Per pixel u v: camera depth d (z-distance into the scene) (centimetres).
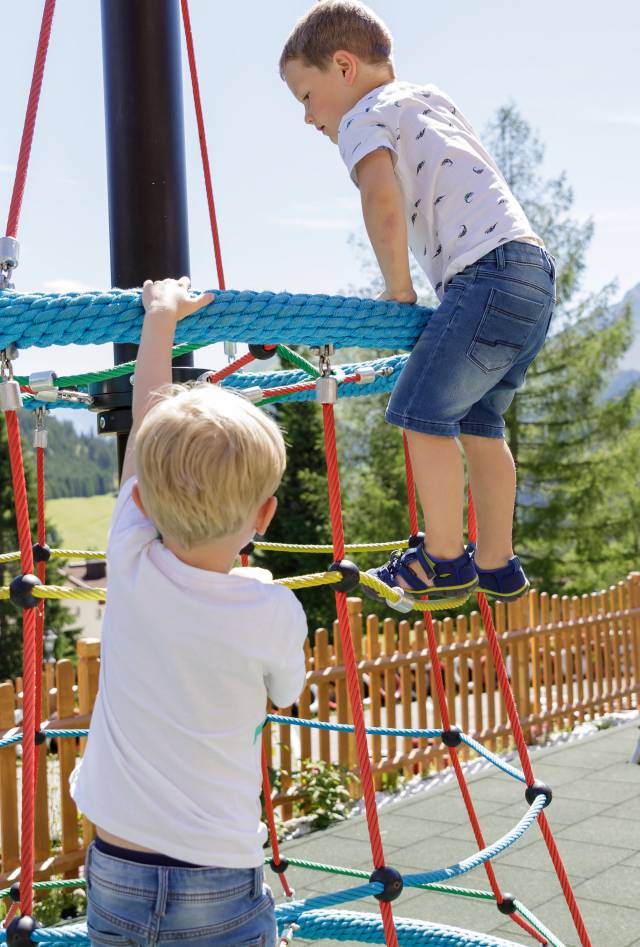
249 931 152
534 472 2206
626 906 450
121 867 150
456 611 2258
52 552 264
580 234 2200
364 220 211
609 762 726
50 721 536
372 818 171
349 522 2369
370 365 307
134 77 320
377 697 746
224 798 154
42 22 184
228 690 155
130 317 168
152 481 151
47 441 267
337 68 230
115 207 322
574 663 962
